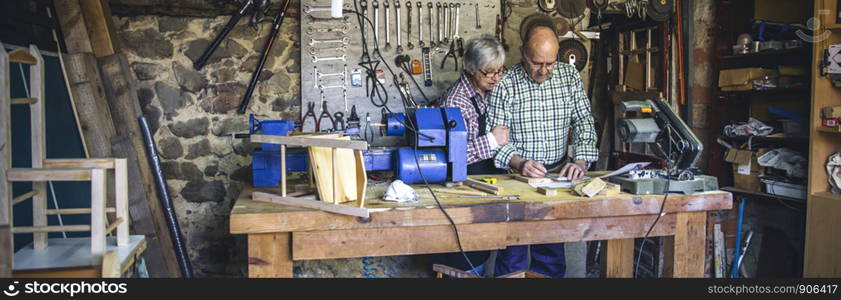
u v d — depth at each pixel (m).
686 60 3.82
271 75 3.62
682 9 3.82
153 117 3.50
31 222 2.48
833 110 2.94
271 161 2.42
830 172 3.05
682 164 2.35
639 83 4.04
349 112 3.69
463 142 2.43
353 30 3.68
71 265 1.94
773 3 3.57
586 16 4.20
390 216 2.00
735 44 3.76
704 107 3.89
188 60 3.51
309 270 3.66
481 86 2.91
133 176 2.97
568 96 3.14
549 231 2.17
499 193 2.28
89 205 3.00
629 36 4.14
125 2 3.40
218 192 3.61
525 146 3.13
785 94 3.61
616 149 4.32
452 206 2.05
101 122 2.92
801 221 3.35
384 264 3.69
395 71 3.76
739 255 3.72
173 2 3.45
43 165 2.16
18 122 2.45
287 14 3.62
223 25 3.52
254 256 1.99
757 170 3.58
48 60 2.72
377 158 2.51
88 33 3.02
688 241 2.33
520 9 4.05
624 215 2.23
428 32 3.80
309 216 1.97
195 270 3.64
